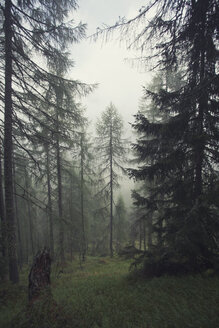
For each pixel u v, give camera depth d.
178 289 5.09
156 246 6.76
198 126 5.82
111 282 7.36
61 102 9.32
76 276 11.18
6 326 3.83
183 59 5.59
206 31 4.62
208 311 3.90
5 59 7.11
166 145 6.63
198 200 5.64
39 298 4.04
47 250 4.70
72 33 7.51
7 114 7.20
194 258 5.72
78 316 4.35
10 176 7.33
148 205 6.93
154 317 4.11
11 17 6.95
